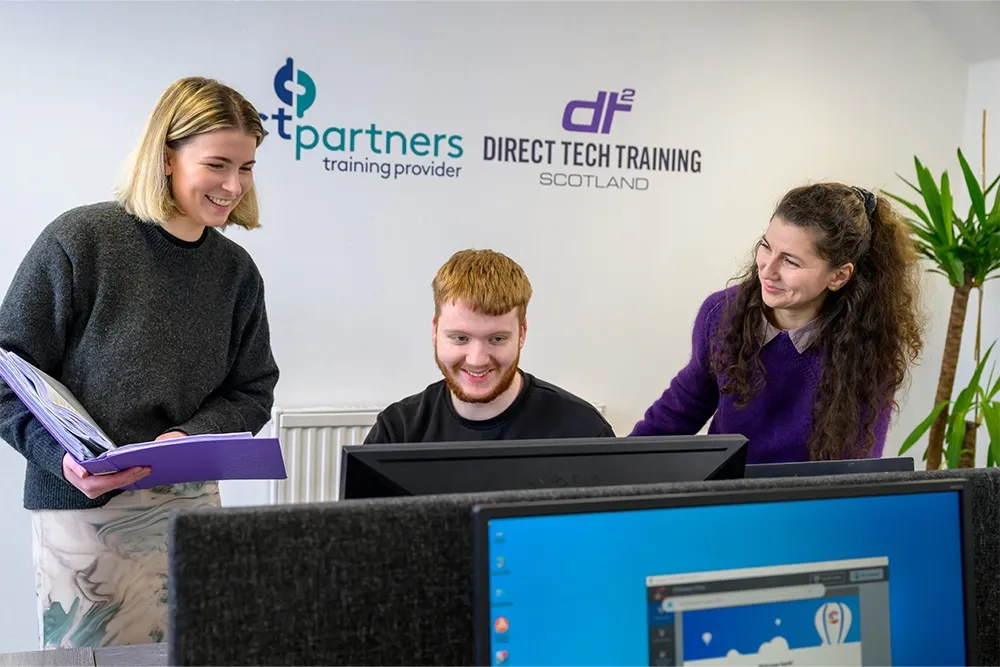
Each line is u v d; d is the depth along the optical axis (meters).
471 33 3.03
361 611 0.89
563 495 0.93
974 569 1.04
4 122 2.64
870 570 0.94
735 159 3.36
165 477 1.56
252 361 2.03
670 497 0.88
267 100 2.86
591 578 0.85
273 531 0.86
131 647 1.35
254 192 1.96
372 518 0.89
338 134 2.94
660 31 3.23
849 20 3.44
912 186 3.17
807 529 0.92
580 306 3.24
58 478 1.74
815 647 0.92
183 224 1.81
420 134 3.01
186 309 1.83
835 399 1.87
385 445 1.08
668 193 3.29
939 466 3.18
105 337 1.73
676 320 3.34
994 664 1.10
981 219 3.01
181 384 1.82
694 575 0.88
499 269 1.54
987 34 3.47
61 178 2.70
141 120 2.75
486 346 1.54
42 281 1.68
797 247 1.75
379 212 3.00
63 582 1.78
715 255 3.37
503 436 1.67
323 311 2.98
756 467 1.27
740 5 3.31
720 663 0.88
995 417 2.87
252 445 1.33
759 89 3.36
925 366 3.64
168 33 2.76
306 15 2.87
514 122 3.10
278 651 0.87
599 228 3.23
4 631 2.75
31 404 1.48
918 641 0.95
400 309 3.05
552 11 3.11
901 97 3.54
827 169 3.48
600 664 0.85
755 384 1.93
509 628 0.82
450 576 0.92
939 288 3.63
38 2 2.63
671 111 3.27
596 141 3.20
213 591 0.84
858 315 1.85
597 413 1.72
